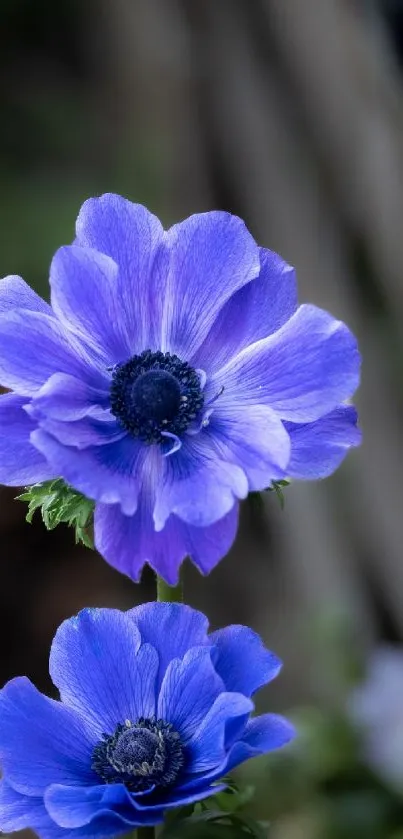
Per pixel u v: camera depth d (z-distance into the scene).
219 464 0.60
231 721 0.58
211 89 1.18
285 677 1.06
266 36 1.09
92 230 0.61
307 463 0.60
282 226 1.10
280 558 1.15
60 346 0.60
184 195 1.27
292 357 0.60
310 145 1.08
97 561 1.23
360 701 0.83
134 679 0.60
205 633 0.60
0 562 1.20
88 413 0.60
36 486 0.60
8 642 1.16
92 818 0.57
